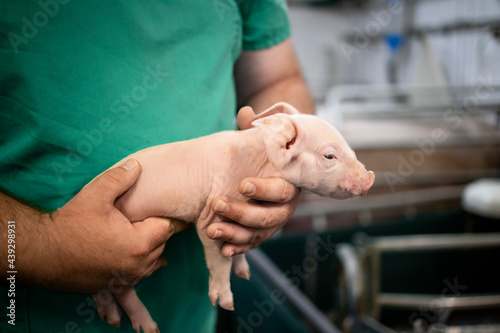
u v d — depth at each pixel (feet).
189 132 2.82
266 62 3.70
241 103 3.95
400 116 15.67
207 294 3.28
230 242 2.49
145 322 2.66
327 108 16.78
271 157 2.60
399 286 8.61
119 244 2.23
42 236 2.18
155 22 2.72
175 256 2.95
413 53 23.07
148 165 2.57
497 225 8.98
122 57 2.61
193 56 2.88
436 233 9.46
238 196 2.69
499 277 8.81
